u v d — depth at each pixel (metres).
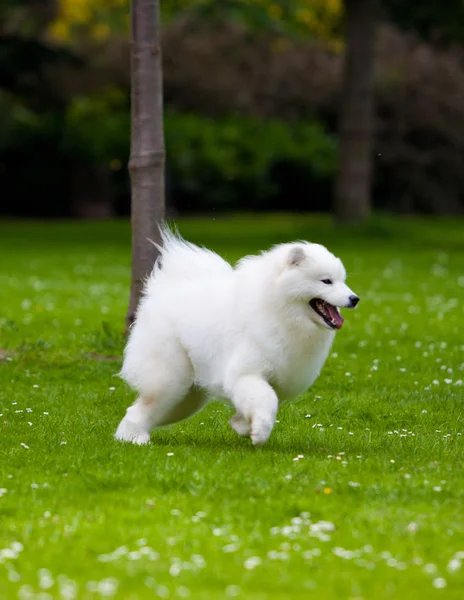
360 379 13.52
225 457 8.91
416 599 5.79
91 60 44.16
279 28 48.25
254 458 8.90
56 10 43.19
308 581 6.01
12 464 8.88
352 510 7.42
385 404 11.87
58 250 34.41
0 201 50.41
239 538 6.79
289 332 8.79
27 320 18.23
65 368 13.98
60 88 43.59
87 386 13.02
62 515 7.35
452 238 38.25
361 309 20.50
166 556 6.43
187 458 8.90
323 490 7.89
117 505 7.61
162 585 5.94
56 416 11.08
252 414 8.72
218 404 11.88
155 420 9.59
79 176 49.97
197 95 47.78
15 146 47.78
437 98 47.81
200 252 9.72
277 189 51.59
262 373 8.88
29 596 5.71
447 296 23.16
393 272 28.02
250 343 8.84
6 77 40.03
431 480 8.21
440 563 6.37
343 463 8.74
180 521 7.17
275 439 9.90
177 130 48.06
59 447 9.50
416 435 10.21
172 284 9.54
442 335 17.27
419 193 51.47
